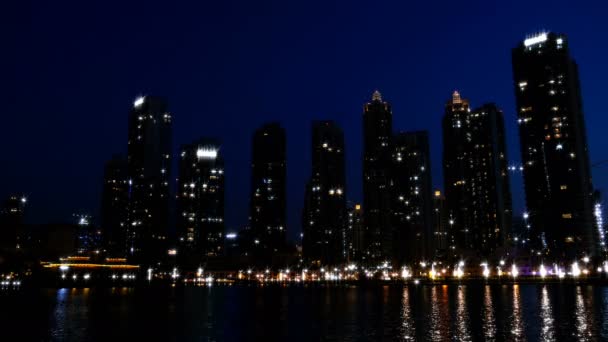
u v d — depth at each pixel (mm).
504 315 93875
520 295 152500
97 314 110312
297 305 133500
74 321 95625
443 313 100562
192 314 109625
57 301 156625
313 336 73500
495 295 154750
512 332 72375
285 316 102812
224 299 166000
